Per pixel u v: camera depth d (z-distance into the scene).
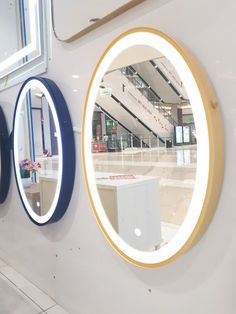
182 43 1.06
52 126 1.73
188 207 1.04
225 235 0.98
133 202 1.32
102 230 1.40
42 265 2.08
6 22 2.44
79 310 1.73
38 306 1.92
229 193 0.96
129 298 1.38
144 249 1.22
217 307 1.03
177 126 1.09
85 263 1.64
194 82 0.96
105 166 1.43
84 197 1.60
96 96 1.38
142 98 1.25
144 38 1.12
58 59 1.73
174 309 1.18
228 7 0.92
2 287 2.18
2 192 2.45
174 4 1.08
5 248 2.62
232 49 0.92
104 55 1.29
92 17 1.40
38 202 1.95
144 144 1.32
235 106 0.93
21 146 2.15
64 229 1.79
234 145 0.94
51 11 1.69
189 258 1.10
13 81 2.26
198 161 0.98
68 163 1.62
